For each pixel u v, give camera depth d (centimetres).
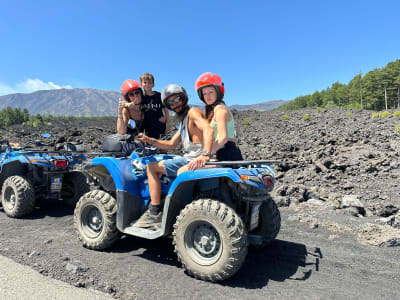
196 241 305
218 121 324
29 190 539
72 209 611
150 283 285
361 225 452
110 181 409
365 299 264
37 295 257
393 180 715
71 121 5394
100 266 321
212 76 327
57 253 356
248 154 1174
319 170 843
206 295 265
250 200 319
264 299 261
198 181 336
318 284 292
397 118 1866
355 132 1433
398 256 362
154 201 346
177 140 395
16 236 430
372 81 9169
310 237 428
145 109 495
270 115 2978
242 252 277
